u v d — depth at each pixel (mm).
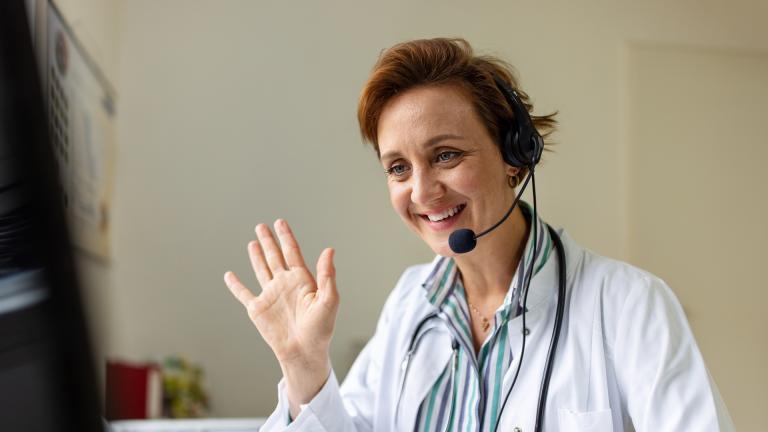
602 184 3277
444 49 1107
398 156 1102
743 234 3283
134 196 3074
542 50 3346
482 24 3344
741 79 3363
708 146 3324
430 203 1087
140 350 3004
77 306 348
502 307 1135
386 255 3201
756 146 3334
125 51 3117
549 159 3266
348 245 3191
